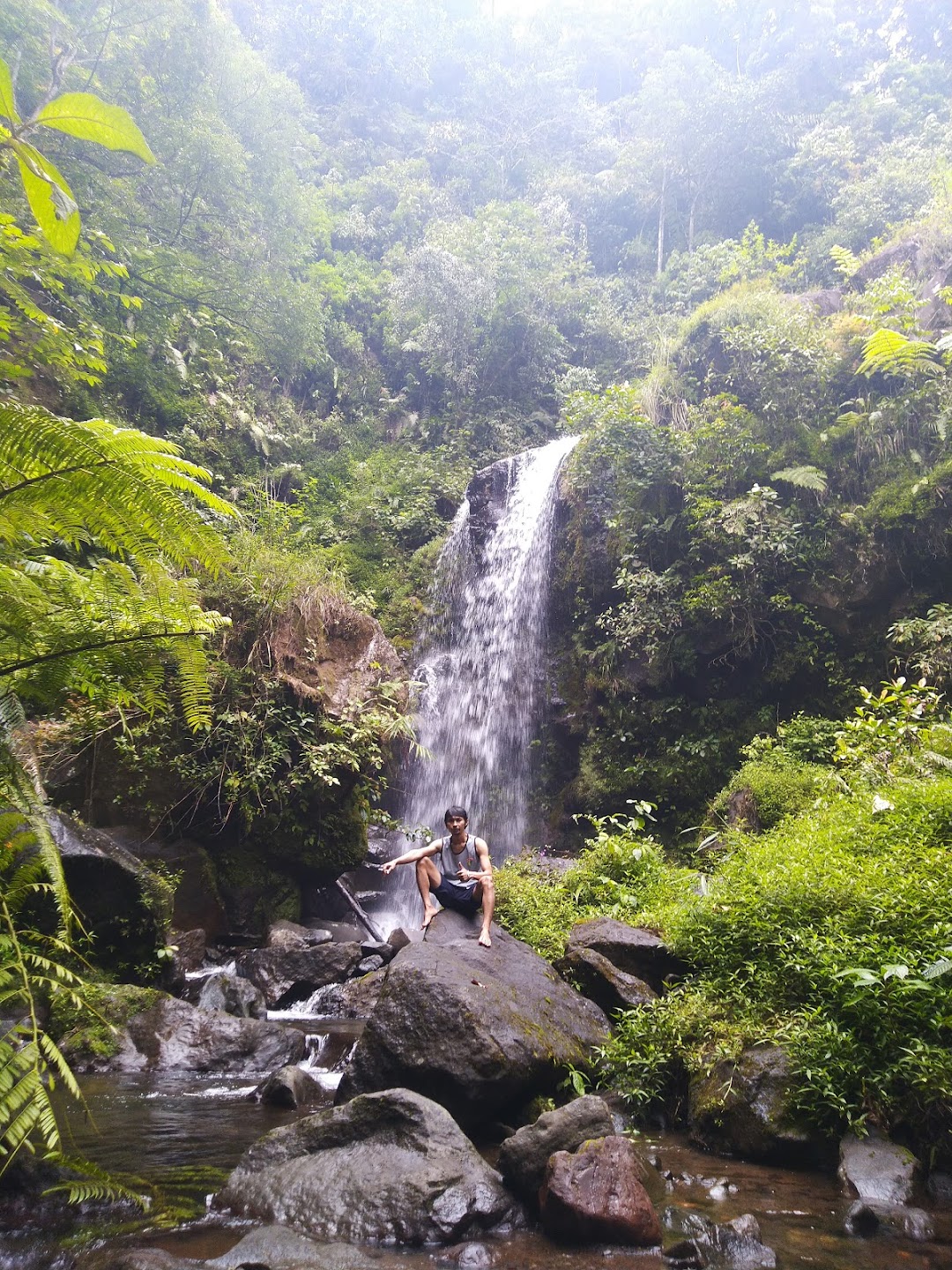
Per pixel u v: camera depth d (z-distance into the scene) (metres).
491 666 13.17
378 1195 2.82
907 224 13.08
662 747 9.99
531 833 11.12
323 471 17.97
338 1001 6.48
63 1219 2.72
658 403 12.46
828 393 10.30
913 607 8.59
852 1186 3.08
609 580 11.43
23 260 8.20
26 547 2.27
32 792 2.02
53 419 1.72
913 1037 3.37
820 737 8.26
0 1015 4.80
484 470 15.51
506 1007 4.17
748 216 23.22
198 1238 2.65
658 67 28.17
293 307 17.06
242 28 32.38
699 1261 2.54
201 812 8.30
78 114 1.22
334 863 8.80
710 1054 3.93
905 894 4.05
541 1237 2.76
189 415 15.23
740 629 9.42
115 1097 4.20
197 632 2.12
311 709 8.92
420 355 22.45
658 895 6.41
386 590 14.82
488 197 29.25
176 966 6.43
